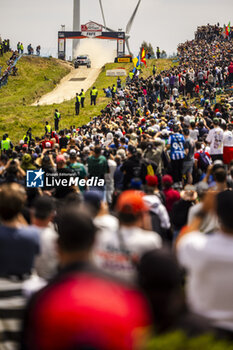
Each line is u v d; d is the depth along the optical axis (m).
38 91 138.62
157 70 152.25
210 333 7.12
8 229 11.48
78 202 16.78
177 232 18.73
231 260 8.79
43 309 5.25
